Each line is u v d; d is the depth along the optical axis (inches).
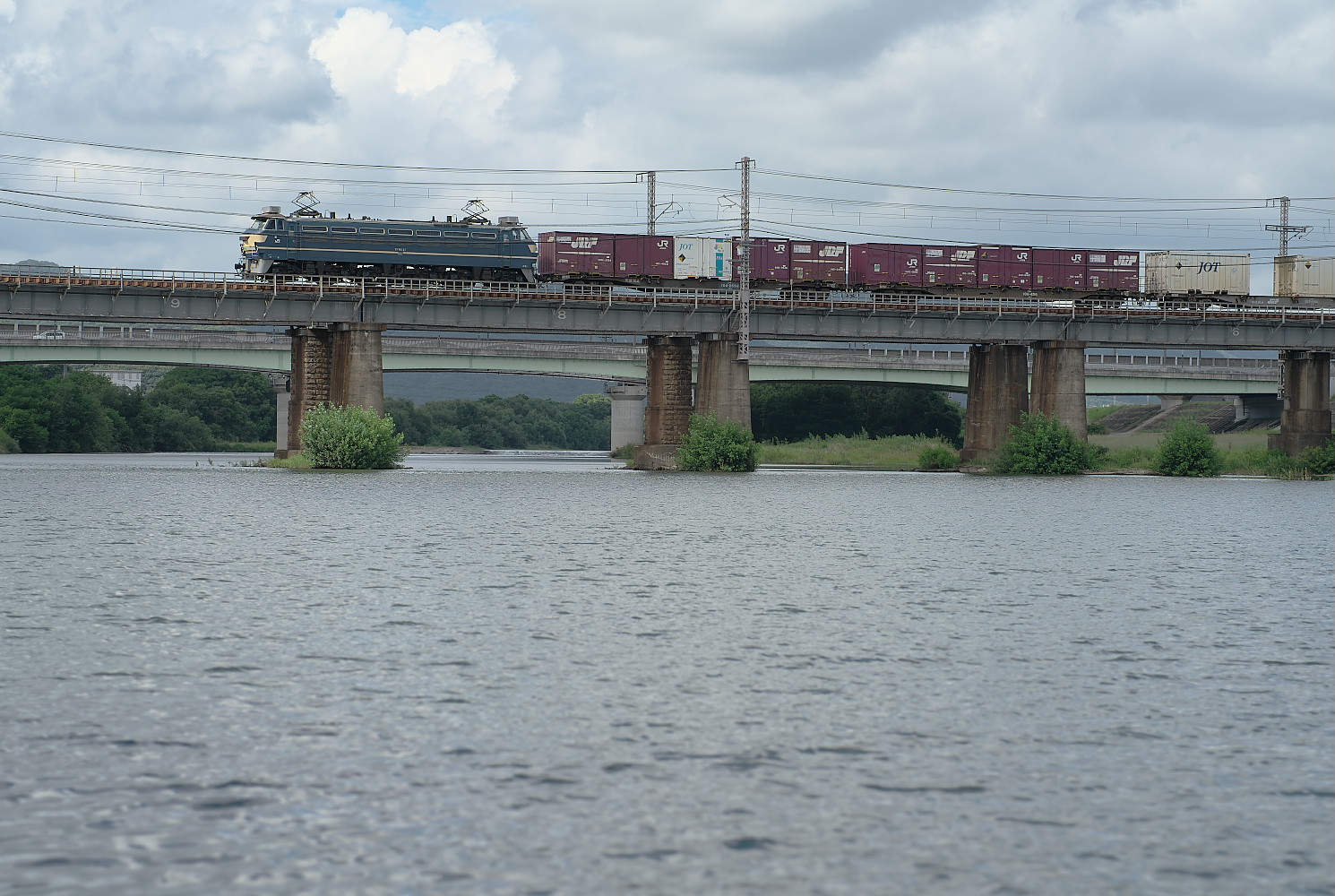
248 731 797.9
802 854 609.9
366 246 4015.8
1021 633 1168.8
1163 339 4623.5
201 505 2699.3
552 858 600.7
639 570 1627.7
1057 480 4281.5
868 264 4357.8
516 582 1485.0
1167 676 981.2
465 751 761.6
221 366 5561.0
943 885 577.0
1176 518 2640.3
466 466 5816.9
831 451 6599.4
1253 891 575.2
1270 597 1427.2
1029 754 769.6
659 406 4584.2
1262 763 754.8
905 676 971.3
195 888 564.1
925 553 1881.2
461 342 5723.4
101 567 1582.2
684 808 668.1
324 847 612.1
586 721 828.0
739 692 914.7
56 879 571.2
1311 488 3846.0
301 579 1492.4
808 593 1422.2
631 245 4224.9
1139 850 619.5
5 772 713.0
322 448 4205.2
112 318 3786.9
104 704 858.8
